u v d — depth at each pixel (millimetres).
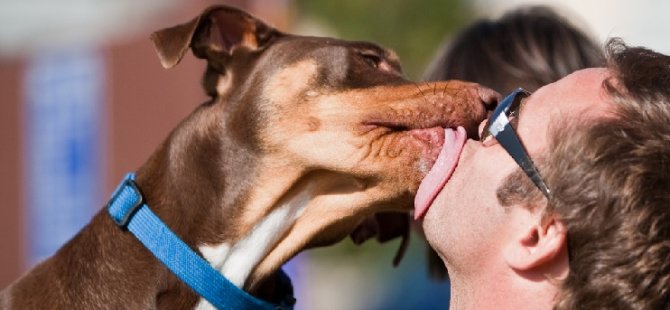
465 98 4492
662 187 3160
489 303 3510
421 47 13859
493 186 3514
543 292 3373
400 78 4742
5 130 13648
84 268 4535
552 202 3277
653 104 3283
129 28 13406
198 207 4543
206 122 4719
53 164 12828
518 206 3406
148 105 11727
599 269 3145
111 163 12109
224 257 4504
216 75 4941
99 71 12320
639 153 3178
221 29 4980
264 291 4652
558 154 3307
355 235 5059
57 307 4504
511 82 5418
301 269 12055
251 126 4656
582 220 3193
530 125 3506
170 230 4484
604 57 3840
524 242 3389
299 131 4594
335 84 4676
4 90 13664
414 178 4414
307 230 4598
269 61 4820
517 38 5516
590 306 3148
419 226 5531
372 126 4504
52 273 4617
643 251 3109
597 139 3230
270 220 4582
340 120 4566
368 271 13523
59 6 14672
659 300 3107
